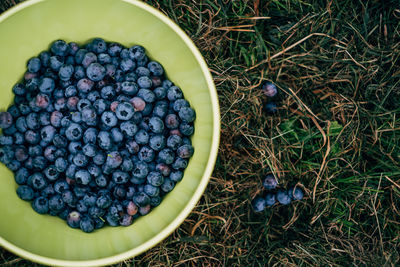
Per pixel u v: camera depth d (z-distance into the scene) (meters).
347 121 0.64
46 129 0.54
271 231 0.64
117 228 0.54
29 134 0.54
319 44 0.64
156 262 0.62
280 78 0.64
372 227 0.65
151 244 0.50
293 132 0.64
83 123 0.54
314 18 0.64
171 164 0.54
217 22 0.63
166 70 0.56
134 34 0.55
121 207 0.54
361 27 0.64
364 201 0.65
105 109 0.54
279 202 0.64
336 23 0.64
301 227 0.65
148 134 0.54
